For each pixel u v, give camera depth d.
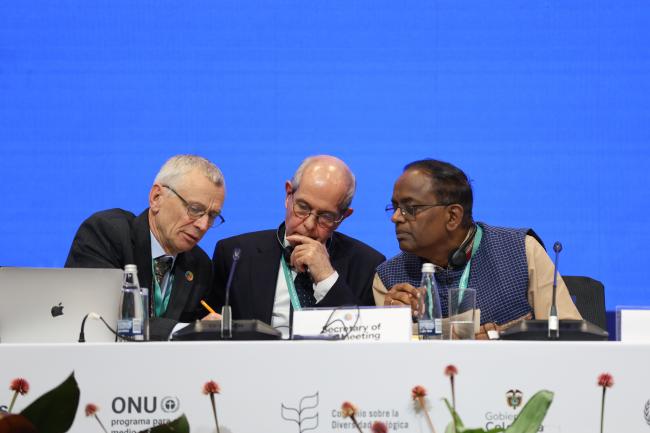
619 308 9.31
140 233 12.45
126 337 9.16
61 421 4.89
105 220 12.68
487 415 7.75
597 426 7.74
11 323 9.27
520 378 7.77
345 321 8.93
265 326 8.60
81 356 7.84
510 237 12.17
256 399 7.77
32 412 4.86
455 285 12.01
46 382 7.81
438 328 9.63
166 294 12.38
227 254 13.24
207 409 7.77
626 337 9.20
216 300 13.16
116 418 7.78
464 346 7.80
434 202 11.78
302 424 7.75
